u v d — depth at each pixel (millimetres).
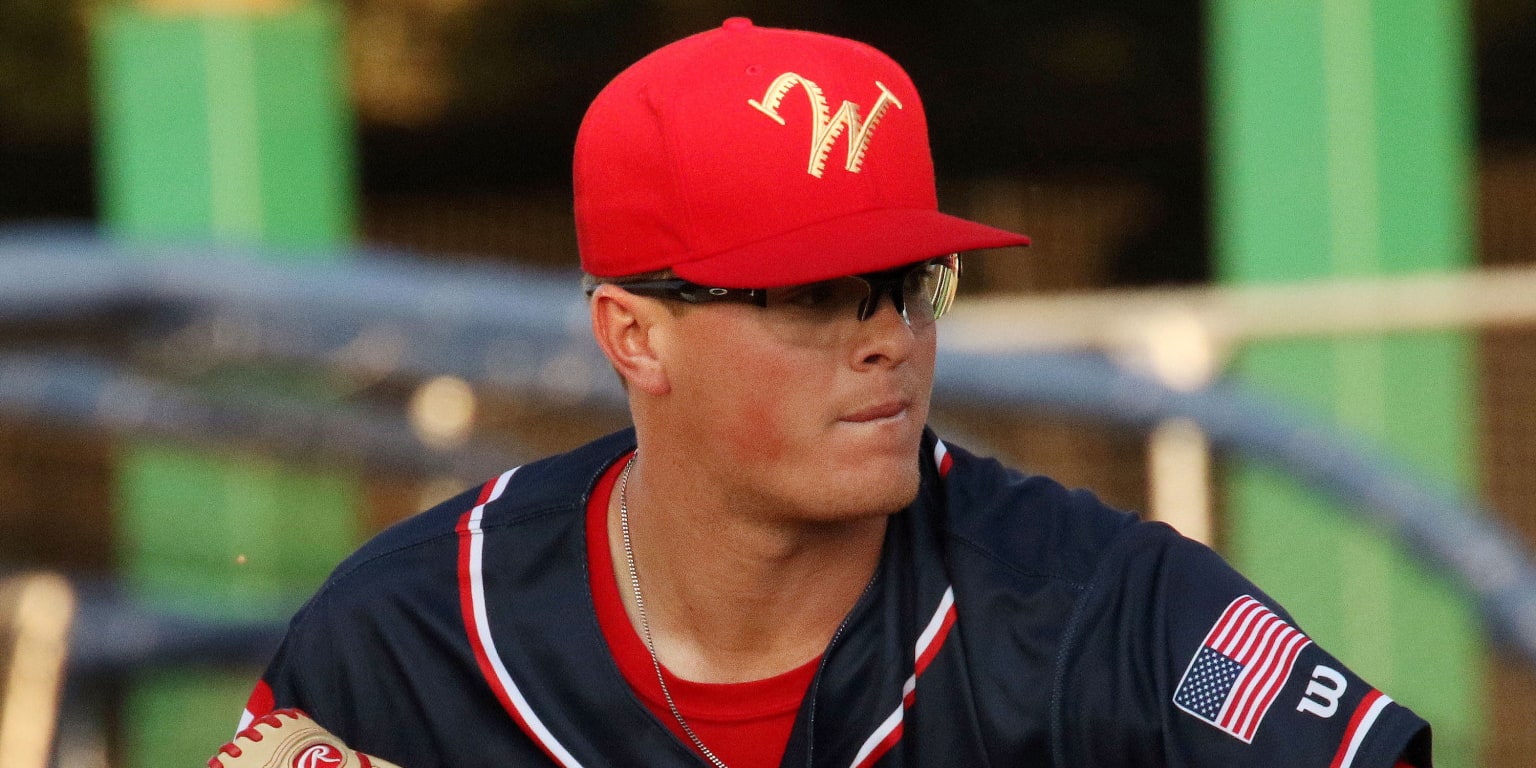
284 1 19703
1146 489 19750
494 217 32938
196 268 15156
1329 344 16969
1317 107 17734
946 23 42688
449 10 41156
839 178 5973
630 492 6695
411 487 22391
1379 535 16500
